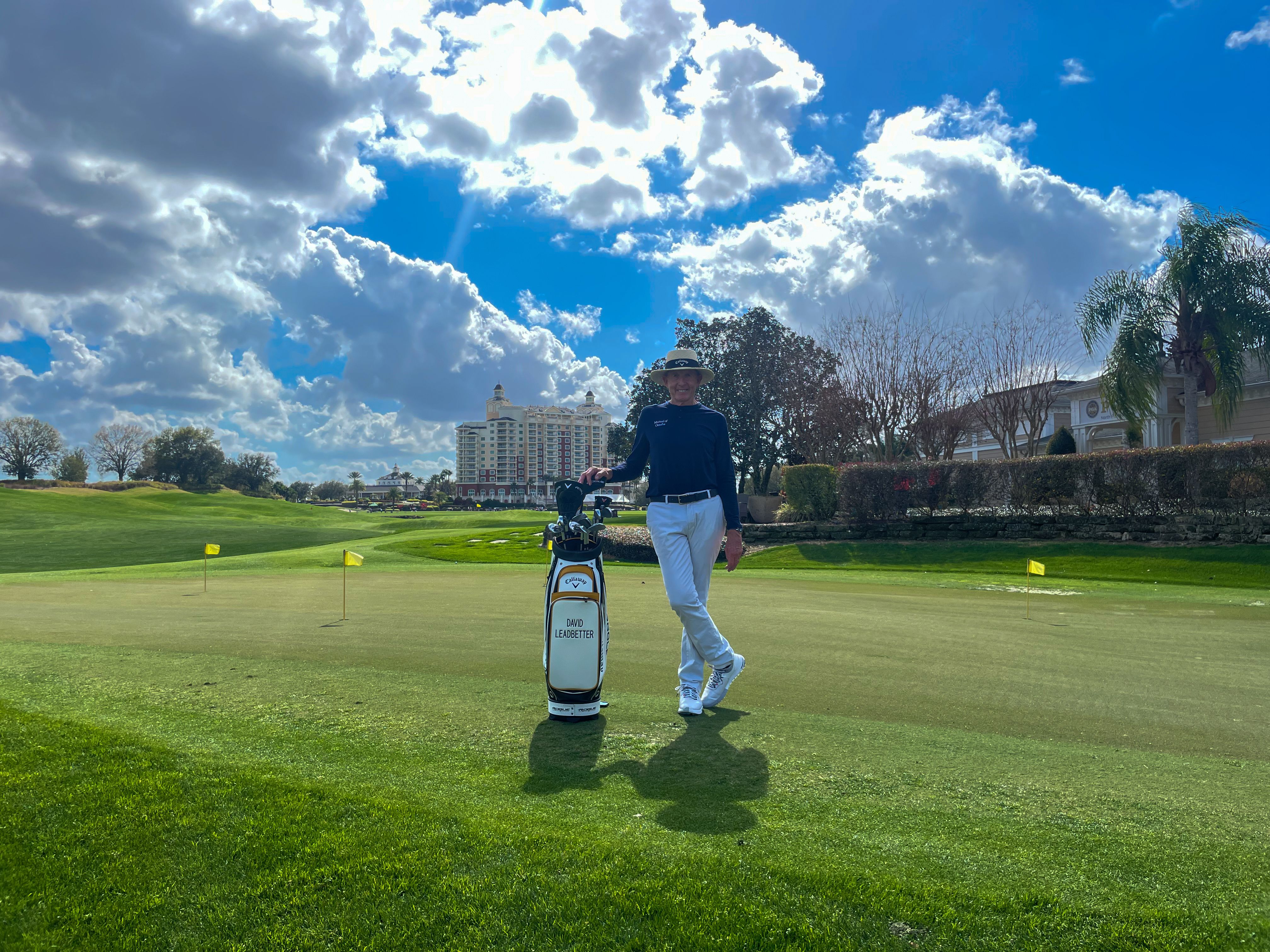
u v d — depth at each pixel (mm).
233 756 2811
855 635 5836
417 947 1641
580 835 2074
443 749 2990
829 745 3061
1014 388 27359
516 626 6352
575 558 3445
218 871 1933
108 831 2135
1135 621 6582
